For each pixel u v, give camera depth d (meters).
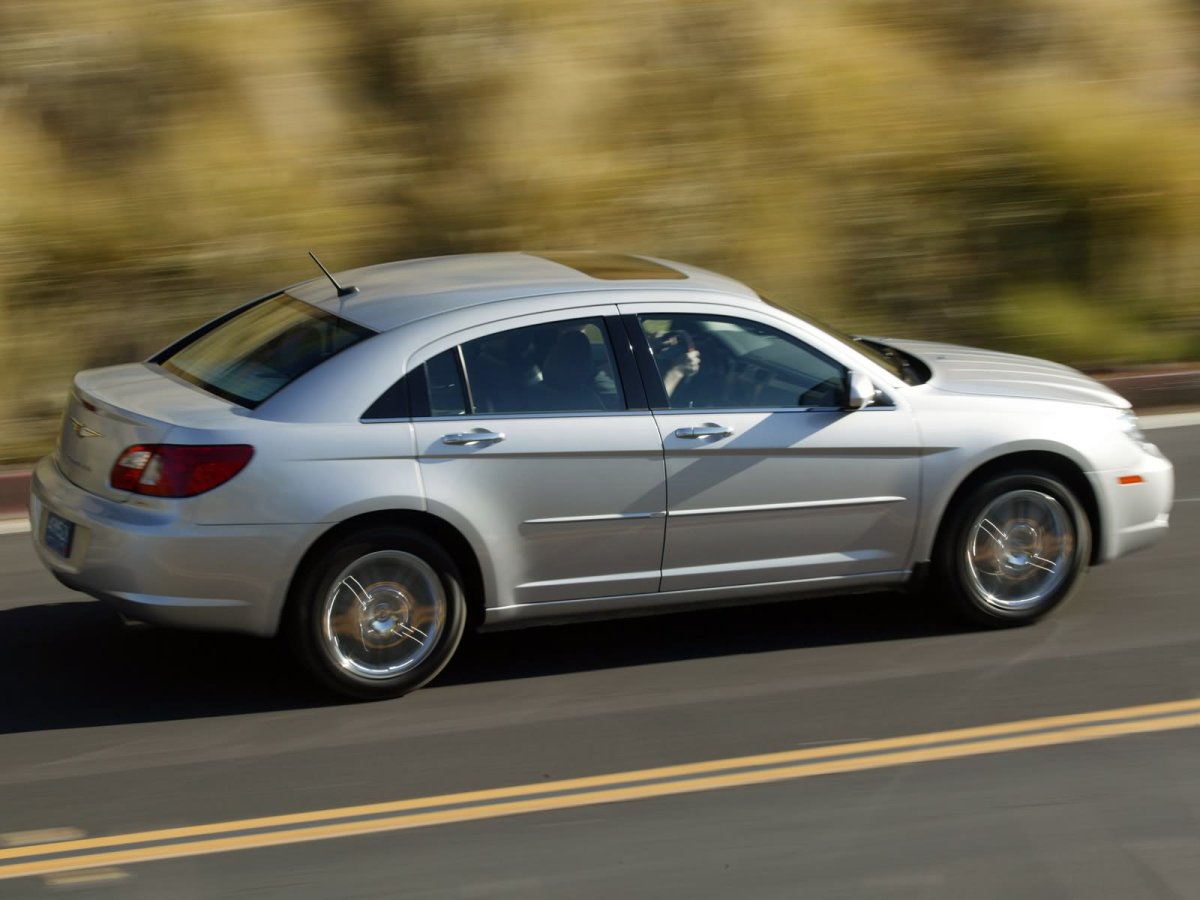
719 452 8.70
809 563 9.05
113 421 8.12
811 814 7.02
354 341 8.34
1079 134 19.66
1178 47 22.27
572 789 7.31
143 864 6.57
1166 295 18.59
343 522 8.12
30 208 16.16
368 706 8.38
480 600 8.56
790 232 18.39
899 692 8.54
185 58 17.95
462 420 8.30
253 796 7.26
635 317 8.77
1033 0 22.05
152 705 8.42
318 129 18.09
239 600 7.98
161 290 16.12
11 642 9.41
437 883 6.39
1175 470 13.55
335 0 19.17
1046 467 9.54
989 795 7.21
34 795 7.27
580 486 8.48
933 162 19.34
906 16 21.64
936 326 17.95
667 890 6.33
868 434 8.98
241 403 8.18
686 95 19.41
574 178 18.16
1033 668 8.88
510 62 19.02
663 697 8.51
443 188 17.88
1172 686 8.58
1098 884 6.38
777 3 20.95
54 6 18.00
